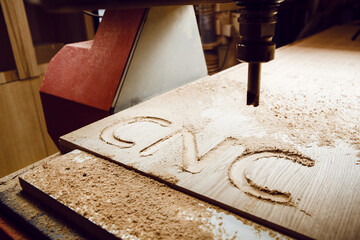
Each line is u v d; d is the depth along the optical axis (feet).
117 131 1.33
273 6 0.83
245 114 1.44
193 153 1.13
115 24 1.72
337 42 2.96
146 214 0.84
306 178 0.94
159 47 1.80
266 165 1.03
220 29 3.37
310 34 4.03
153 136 1.27
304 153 1.07
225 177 0.98
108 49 1.69
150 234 0.77
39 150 3.28
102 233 0.80
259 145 1.14
